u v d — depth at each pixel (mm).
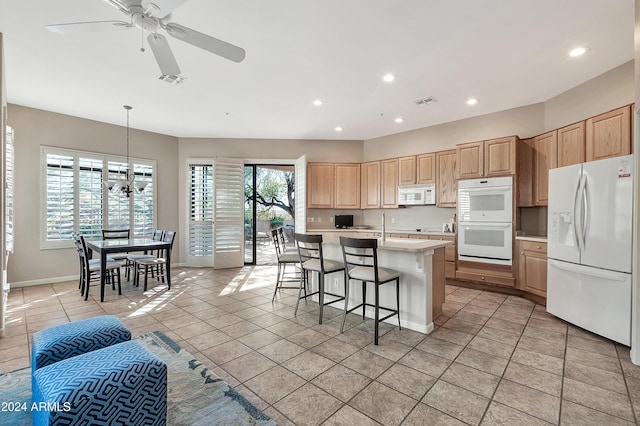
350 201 6016
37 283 4512
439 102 4164
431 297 2924
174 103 4223
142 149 5605
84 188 4898
